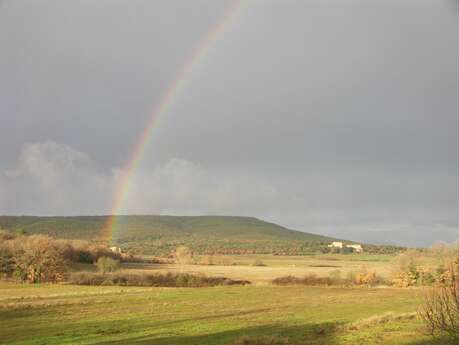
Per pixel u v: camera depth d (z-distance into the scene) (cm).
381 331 3169
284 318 4634
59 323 4275
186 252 16825
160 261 16000
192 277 9950
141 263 14650
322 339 2983
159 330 3797
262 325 4069
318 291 8325
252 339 2989
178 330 3784
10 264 10075
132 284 9606
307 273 11206
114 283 9600
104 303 5991
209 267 14412
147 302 6206
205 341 3172
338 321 4300
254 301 6550
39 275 9888
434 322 2088
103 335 3547
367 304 6141
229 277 10506
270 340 2928
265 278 10625
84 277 9806
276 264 16825
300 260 19488
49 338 3438
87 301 6106
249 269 13575
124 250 19600
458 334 2008
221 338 3309
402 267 9338
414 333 3034
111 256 14075
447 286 2133
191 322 4334
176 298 6875
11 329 3953
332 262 17925
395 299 6875
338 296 7400
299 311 5322
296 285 9631
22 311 5106
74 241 14262
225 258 17788
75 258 12838
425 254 9225
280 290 8494
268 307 5762
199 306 5816
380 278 9744
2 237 12325
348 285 9588
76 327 4016
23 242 10831
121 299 6538
